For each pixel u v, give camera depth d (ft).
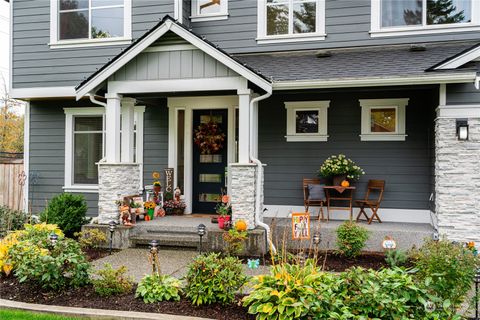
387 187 28.81
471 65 23.72
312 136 30.07
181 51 25.55
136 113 33.12
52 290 16.76
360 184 29.27
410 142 28.45
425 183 28.17
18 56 33.83
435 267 13.74
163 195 31.76
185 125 32.35
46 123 35.09
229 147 31.60
